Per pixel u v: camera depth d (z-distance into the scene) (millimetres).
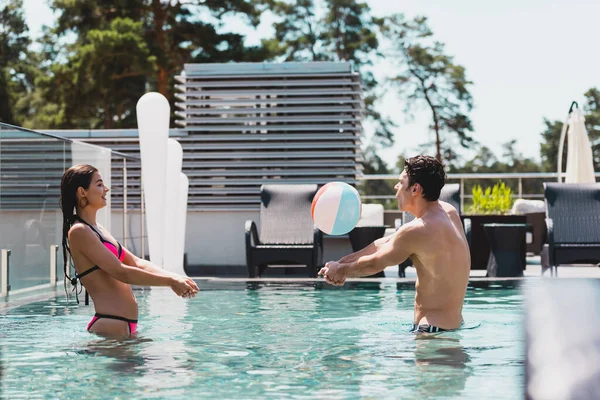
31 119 28266
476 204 11305
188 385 2359
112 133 10570
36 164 5406
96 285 3652
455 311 3689
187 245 10375
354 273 3750
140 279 3609
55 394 2240
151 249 6961
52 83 23734
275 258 8070
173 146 7699
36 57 32156
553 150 36375
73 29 24672
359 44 34000
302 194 8828
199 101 10500
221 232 10359
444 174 3771
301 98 10445
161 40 24422
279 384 2365
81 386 2357
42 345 3238
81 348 3152
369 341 3299
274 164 10367
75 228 3650
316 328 3773
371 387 2299
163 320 4141
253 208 10297
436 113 36062
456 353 2932
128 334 3592
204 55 24672
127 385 2367
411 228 3633
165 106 6941
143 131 6934
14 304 5039
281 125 10430
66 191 3793
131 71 22953
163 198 6988
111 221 7316
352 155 10336
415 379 2414
